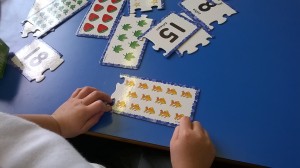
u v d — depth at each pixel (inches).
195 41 29.7
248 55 28.0
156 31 31.2
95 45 32.4
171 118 25.9
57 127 27.1
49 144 15.3
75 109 27.5
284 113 24.4
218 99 26.1
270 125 24.0
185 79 27.8
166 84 27.8
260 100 25.3
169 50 29.7
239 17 30.4
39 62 32.9
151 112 26.5
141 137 25.8
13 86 31.9
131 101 27.5
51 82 31.2
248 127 24.3
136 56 30.2
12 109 30.3
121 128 26.5
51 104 29.9
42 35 34.9
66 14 35.8
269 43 28.3
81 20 34.9
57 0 37.4
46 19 36.2
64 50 33.0
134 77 29.0
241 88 26.2
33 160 14.8
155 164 29.5
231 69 27.5
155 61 29.5
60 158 14.8
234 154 23.5
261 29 29.3
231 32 29.6
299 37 28.2
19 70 32.9
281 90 25.5
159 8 32.9
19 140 15.5
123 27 32.5
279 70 26.6
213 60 28.3
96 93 28.1
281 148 23.0
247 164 23.1
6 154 15.0
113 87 29.1
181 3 32.7
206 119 25.3
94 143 32.8
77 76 30.9
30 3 38.7
